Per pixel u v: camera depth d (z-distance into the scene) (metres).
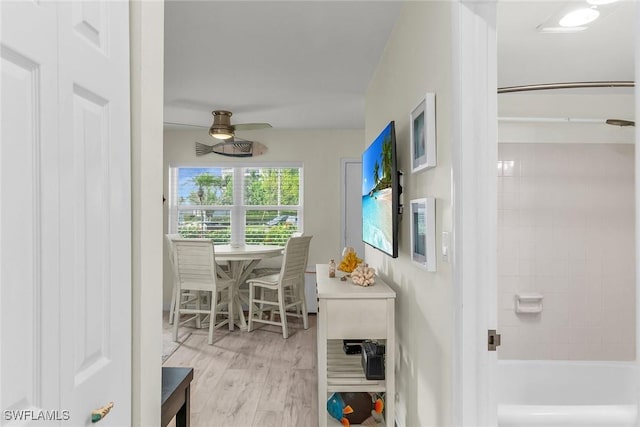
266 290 5.26
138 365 1.08
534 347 2.88
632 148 2.87
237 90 3.81
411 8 2.11
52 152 0.75
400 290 2.39
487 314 1.36
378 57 3.04
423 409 1.86
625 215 2.87
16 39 0.65
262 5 2.28
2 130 0.63
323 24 2.51
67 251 0.79
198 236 5.76
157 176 1.19
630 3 1.69
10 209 0.65
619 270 2.85
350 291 2.28
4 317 0.63
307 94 3.94
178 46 2.82
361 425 2.41
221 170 5.80
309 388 3.03
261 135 5.73
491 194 1.37
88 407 0.86
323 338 2.22
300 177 5.80
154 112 1.17
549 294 2.87
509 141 2.87
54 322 0.75
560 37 2.04
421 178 1.92
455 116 1.38
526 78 2.63
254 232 5.78
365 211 3.17
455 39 1.38
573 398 2.53
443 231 1.55
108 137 0.95
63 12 0.78
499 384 2.55
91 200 0.88
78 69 0.83
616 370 2.52
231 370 3.38
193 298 5.07
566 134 2.87
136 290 1.08
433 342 1.70
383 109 2.97
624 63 2.37
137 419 1.08
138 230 1.08
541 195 2.88
